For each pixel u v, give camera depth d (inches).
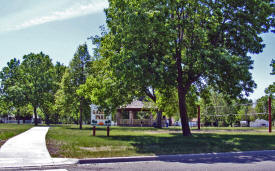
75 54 1605.6
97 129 1475.1
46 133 946.7
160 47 762.2
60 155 444.8
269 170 358.6
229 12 858.8
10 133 898.1
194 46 814.5
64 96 1581.0
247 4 850.1
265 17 877.2
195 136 893.8
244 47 860.6
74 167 371.2
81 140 711.7
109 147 566.9
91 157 427.5
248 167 379.6
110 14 895.1
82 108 1573.6
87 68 1588.3
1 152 470.6
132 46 746.2
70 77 1587.1
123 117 2491.4
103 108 928.3
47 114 2768.2
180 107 950.4
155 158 444.1
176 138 814.5
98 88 1005.8
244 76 783.7
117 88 928.3
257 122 2028.8
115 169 359.9
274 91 1841.8
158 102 1440.7
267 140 720.3
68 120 2994.6
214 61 747.4
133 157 430.9
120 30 773.9
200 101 1804.9
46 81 2331.4
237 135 927.7
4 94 2484.0
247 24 868.0
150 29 714.2
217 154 489.7
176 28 844.0
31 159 406.3
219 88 927.7
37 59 2386.8
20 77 2477.9
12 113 3137.3
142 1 772.0
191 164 403.5
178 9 845.8
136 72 693.9
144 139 778.8
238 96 920.3
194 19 852.0
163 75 743.7
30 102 2347.4
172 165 394.3
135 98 1048.2
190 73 900.6
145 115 2518.5
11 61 2581.2
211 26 839.1
